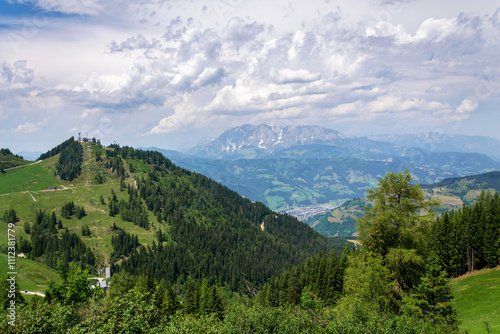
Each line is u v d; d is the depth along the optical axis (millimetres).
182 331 27469
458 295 70000
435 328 28781
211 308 83750
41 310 25391
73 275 61562
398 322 27188
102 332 23531
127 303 26766
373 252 37531
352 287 36938
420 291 34000
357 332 25906
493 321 47812
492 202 97125
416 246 36750
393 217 35969
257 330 29844
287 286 107938
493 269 85750
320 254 123875
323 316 29641
